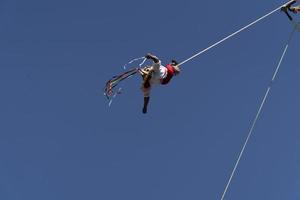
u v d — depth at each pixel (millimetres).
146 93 21016
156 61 20531
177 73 21312
